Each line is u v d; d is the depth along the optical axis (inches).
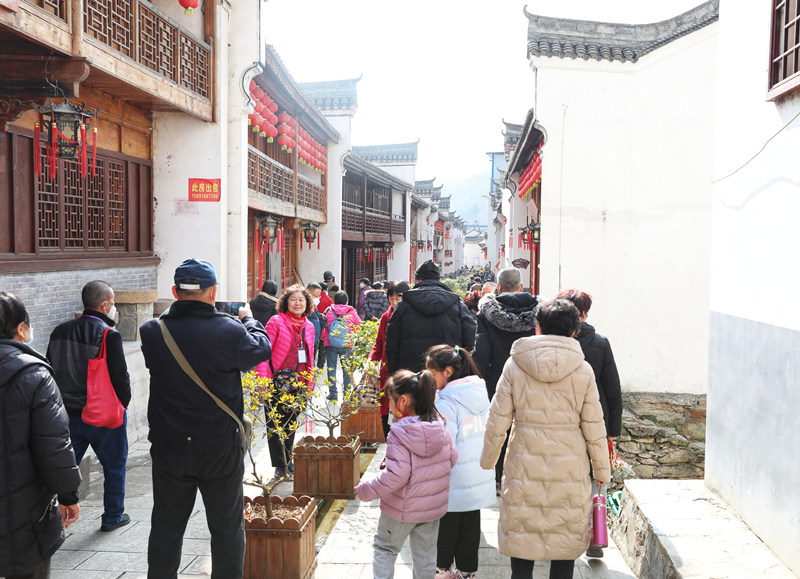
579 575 152.9
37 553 110.0
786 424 135.2
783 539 134.1
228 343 120.5
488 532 175.0
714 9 399.9
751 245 155.5
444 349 136.3
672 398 410.0
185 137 341.7
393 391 124.3
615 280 416.2
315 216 644.1
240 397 125.4
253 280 502.0
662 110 410.0
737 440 159.9
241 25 354.0
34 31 179.8
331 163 695.7
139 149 328.2
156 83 272.7
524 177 568.4
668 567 136.6
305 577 146.6
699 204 409.7
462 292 858.1
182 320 120.6
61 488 109.7
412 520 121.2
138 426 274.7
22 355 109.5
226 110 354.3
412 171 1277.1
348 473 206.8
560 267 416.2
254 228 502.9
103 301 181.0
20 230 231.8
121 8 241.1
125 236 314.0
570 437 118.3
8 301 111.8
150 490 215.8
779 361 139.4
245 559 143.6
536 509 118.3
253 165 427.5
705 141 408.2
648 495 171.0
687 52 405.7
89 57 211.6
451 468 129.9
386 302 452.1
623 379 418.3
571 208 415.5
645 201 413.7
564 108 413.7
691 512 159.5
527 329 165.6
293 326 220.1
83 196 273.0
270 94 478.6
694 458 387.5
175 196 343.3
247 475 233.1
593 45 414.0
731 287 167.0
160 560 120.6
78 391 174.9
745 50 162.2
